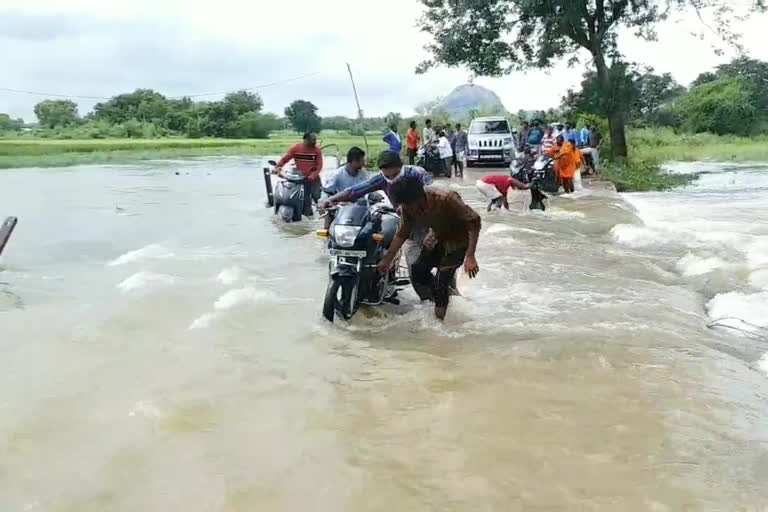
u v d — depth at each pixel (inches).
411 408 173.0
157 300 272.4
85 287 297.0
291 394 182.5
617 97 957.8
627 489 134.5
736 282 301.1
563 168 628.1
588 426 162.1
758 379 193.2
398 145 705.0
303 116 2645.2
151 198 657.0
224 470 143.2
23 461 147.6
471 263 222.7
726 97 1859.0
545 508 128.1
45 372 198.2
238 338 228.2
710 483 136.8
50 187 778.8
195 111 2652.6
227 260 351.3
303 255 366.0
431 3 1023.0
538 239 401.7
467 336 229.0
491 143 991.0
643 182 770.8
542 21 955.3
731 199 639.8
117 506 130.6
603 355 208.7
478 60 1004.6
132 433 159.9
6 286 298.8
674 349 215.2
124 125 2496.3
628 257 354.0
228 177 940.6
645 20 941.8
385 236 252.1
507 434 158.2
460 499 131.3
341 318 250.1
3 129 2497.5
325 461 146.6
